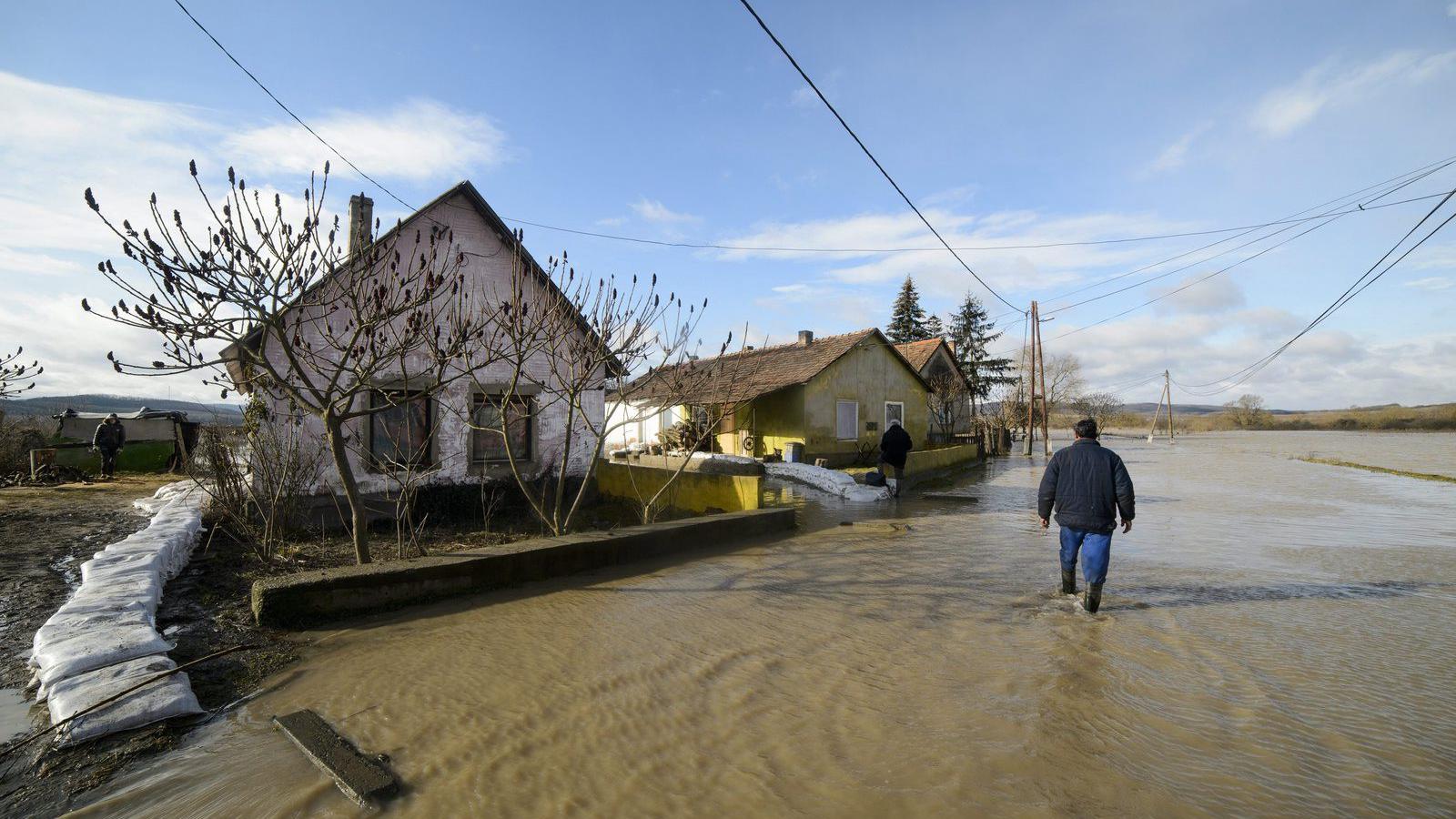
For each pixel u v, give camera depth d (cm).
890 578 778
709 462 1703
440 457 1129
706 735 393
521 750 372
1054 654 532
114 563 636
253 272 568
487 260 1195
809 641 559
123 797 321
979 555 906
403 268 1091
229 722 403
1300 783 350
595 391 1333
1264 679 486
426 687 455
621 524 1100
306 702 430
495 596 679
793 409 2267
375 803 318
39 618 573
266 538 817
